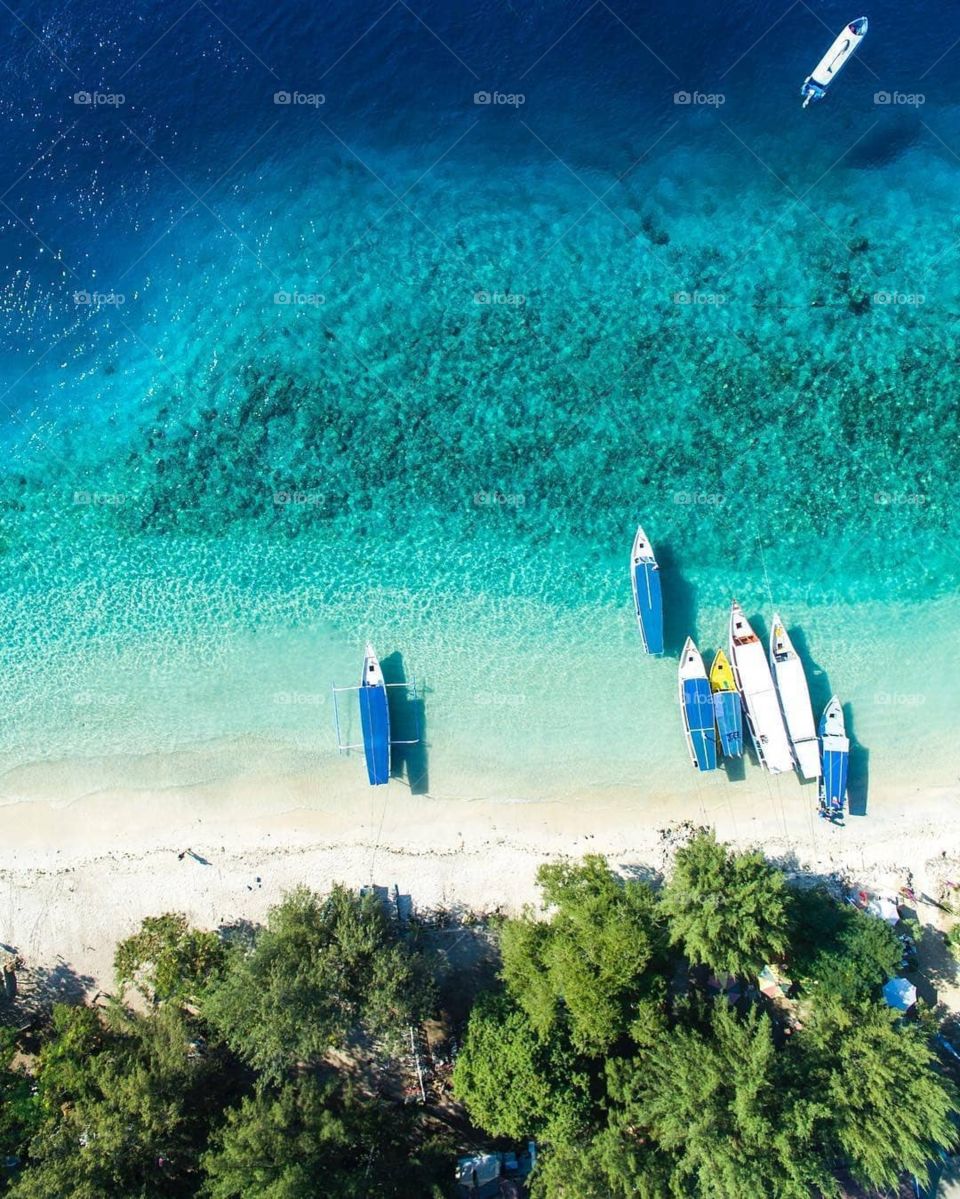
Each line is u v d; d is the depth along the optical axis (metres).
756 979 23.58
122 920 24.80
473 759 25.02
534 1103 20.64
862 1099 20.09
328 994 21.52
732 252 25.17
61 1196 19.52
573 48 25.48
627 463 25.06
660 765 24.81
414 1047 23.53
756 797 24.61
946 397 24.95
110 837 25.14
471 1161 22.70
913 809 24.48
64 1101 22.50
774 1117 19.78
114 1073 21.58
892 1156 19.83
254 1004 21.16
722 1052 20.52
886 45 25.17
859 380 25.00
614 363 25.14
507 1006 22.22
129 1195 20.19
